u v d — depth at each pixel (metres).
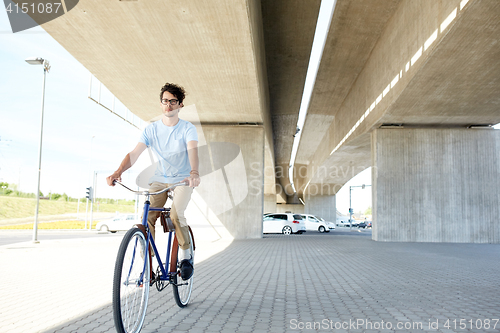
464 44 11.88
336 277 6.98
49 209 62.28
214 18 10.23
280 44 18.25
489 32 11.23
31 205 60.16
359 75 21.55
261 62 16.12
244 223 19.80
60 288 5.47
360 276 7.14
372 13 15.98
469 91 15.28
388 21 16.55
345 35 17.61
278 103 26.59
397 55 15.59
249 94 15.89
